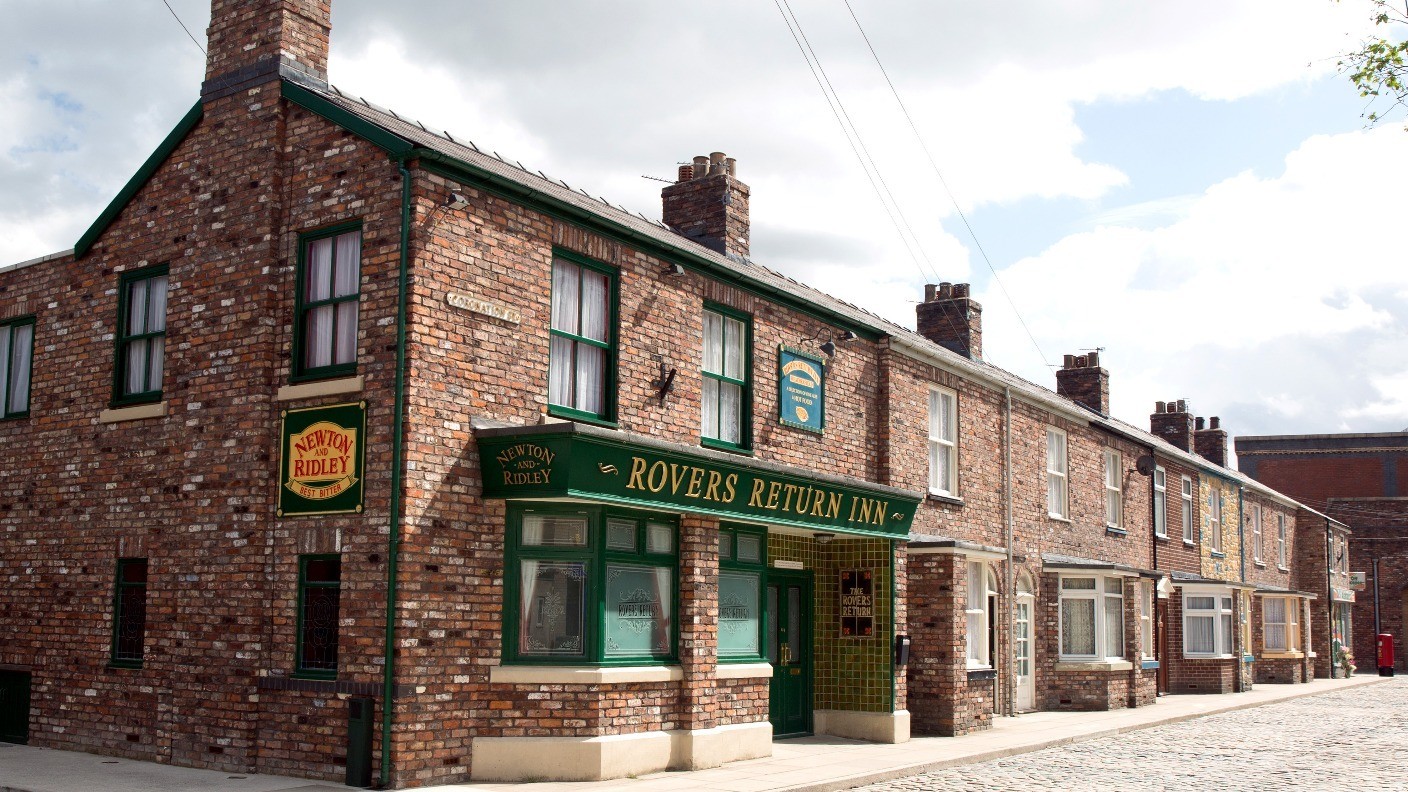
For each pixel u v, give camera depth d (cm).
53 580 1488
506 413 1297
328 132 1312
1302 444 5572
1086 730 2012
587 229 1412
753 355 1666
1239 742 1950
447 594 1220
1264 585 3925
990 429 2280
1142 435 3178
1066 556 2555
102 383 1481
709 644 1452
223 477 1322
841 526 1692
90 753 1405
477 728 1245
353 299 1276
